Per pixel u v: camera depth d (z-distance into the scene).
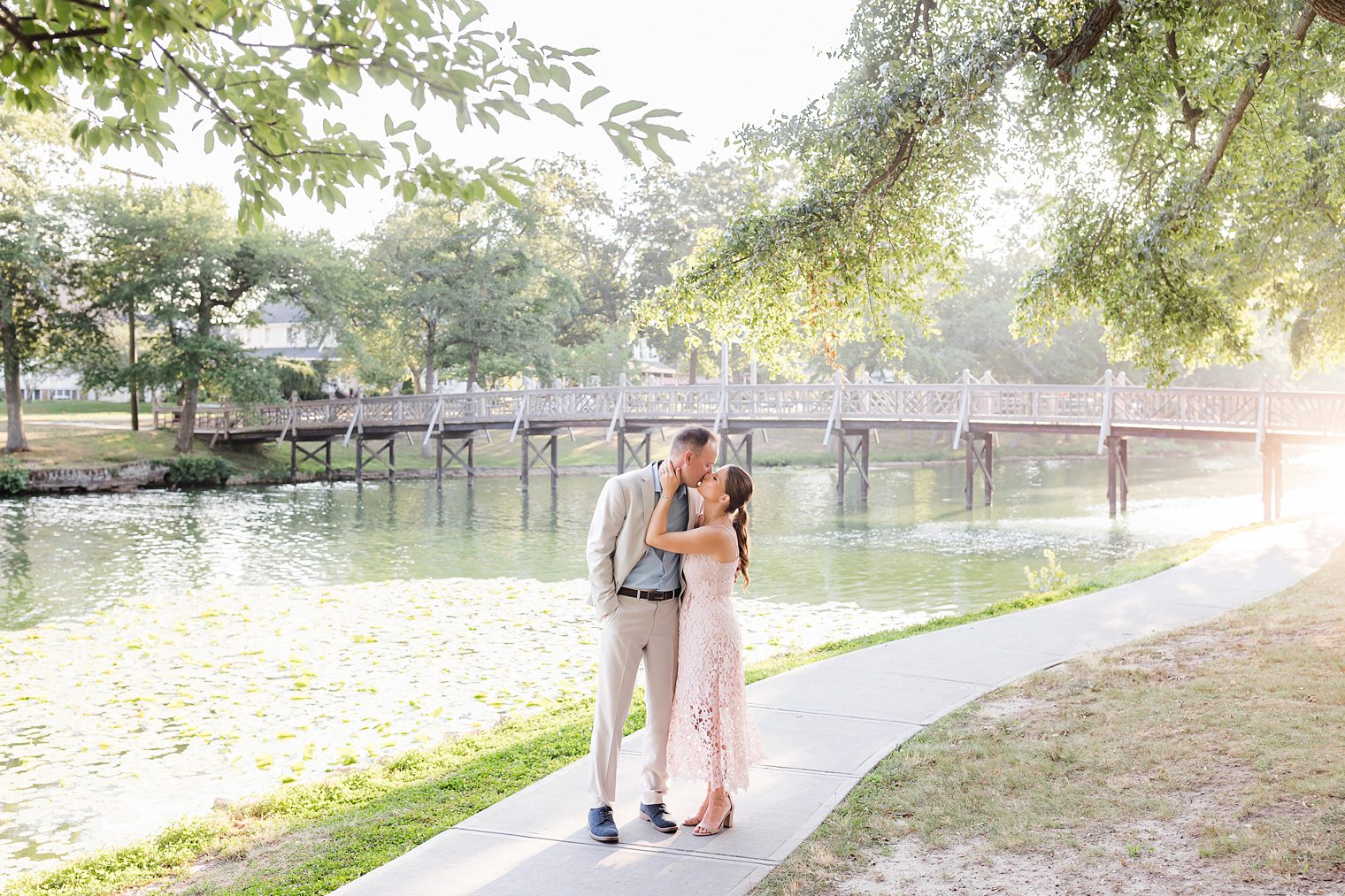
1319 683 6.68
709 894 3.96
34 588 16.69
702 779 4.68
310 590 16.33
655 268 65.44
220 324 42.59
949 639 9.09
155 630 13.04
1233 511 28.06
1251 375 62.12
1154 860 4.17
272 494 36.75
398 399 41.50
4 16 3.48
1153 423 27.25
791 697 7.04
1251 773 5.08
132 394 46.19
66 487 37.00
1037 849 4.34
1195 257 11.94
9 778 7.53
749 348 11.80
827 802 4.96
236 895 4.20
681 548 4.59
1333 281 14.68
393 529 26.08
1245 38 9.52
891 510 30.55
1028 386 29.25
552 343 55.81
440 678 10.45
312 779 7.33
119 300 39.50
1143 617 9.88
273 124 4.14
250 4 3.87
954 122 9.41
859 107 10.09
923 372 57.84
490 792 5.46
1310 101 12.36
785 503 33.03
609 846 4.49
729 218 10.95
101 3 3.58
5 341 38.69
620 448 37.81
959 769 5.39
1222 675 7.11
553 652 11.73
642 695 7.98
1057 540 23.36
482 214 50.91
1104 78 9.91
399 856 4.50
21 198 37.66
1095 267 10.97
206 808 6.86
